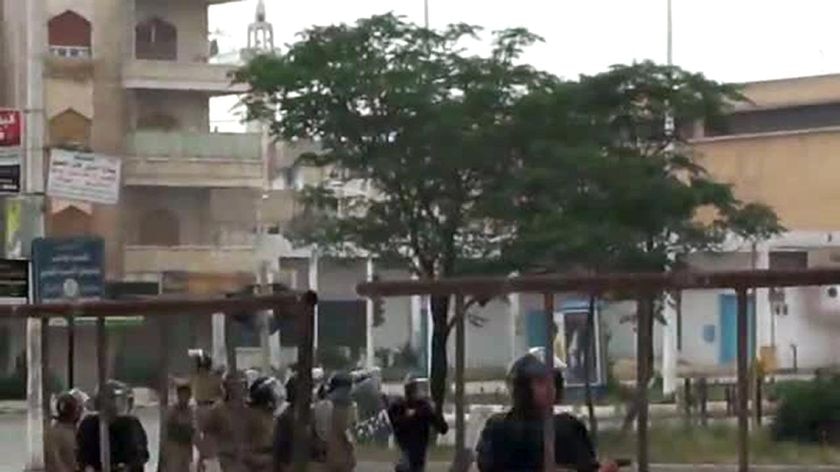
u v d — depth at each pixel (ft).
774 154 212.02
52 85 195.31
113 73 199.11
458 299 38.83
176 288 198.80
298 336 42.45
